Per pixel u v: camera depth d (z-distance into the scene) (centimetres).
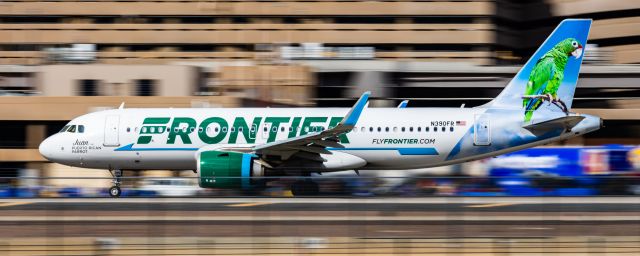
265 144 14438
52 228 10050
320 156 14775
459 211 10994
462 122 14800
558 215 10762
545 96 14950
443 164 15100
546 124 14650
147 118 15250
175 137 15038
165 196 12900
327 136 14150
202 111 15275
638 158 18300
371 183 12244
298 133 14838
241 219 10519
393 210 11031
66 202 12281
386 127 14812
